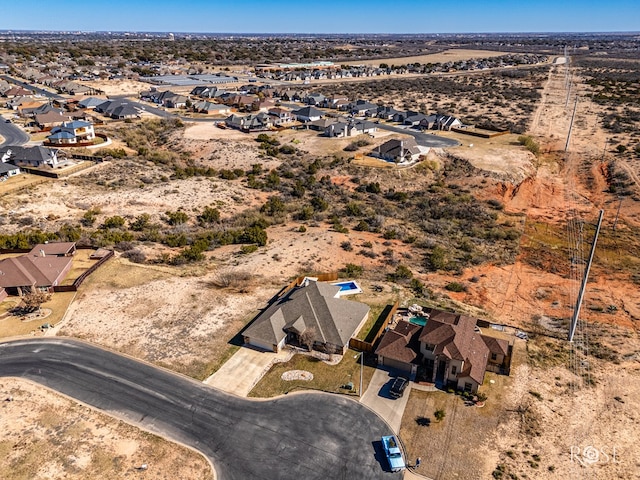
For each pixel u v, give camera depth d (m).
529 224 82.06
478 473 32.62
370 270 61.69
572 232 78.31
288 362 43.97
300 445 34.97
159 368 42.84
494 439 35.38
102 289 55.34
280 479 32.28
